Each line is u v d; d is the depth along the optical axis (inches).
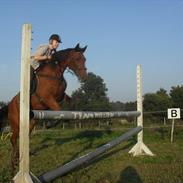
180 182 233.1
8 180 198.5
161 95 1440.7
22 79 177.5
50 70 292.7
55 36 290.4
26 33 178.7
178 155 371.2
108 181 240.8
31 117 184.4
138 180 244.7
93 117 255.9
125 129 749.9
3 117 300.5
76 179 235.9
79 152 393.4
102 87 1166.3
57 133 688.4
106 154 375.6
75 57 308.2
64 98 319.3
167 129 744.3
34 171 264.1
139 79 382.9
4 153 366.6
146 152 375.2
